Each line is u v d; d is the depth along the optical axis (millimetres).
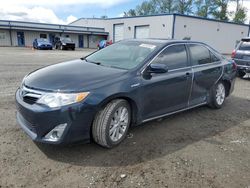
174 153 3621
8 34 39719
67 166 3148
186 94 4805
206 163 3395
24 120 3438
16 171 2977
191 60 4945
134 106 3879
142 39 4945
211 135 4355
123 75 3736
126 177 2986
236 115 5531
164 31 34031
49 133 3189
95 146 3689
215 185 2918
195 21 34656
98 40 47906
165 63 4375
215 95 5691
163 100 4324
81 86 3301
